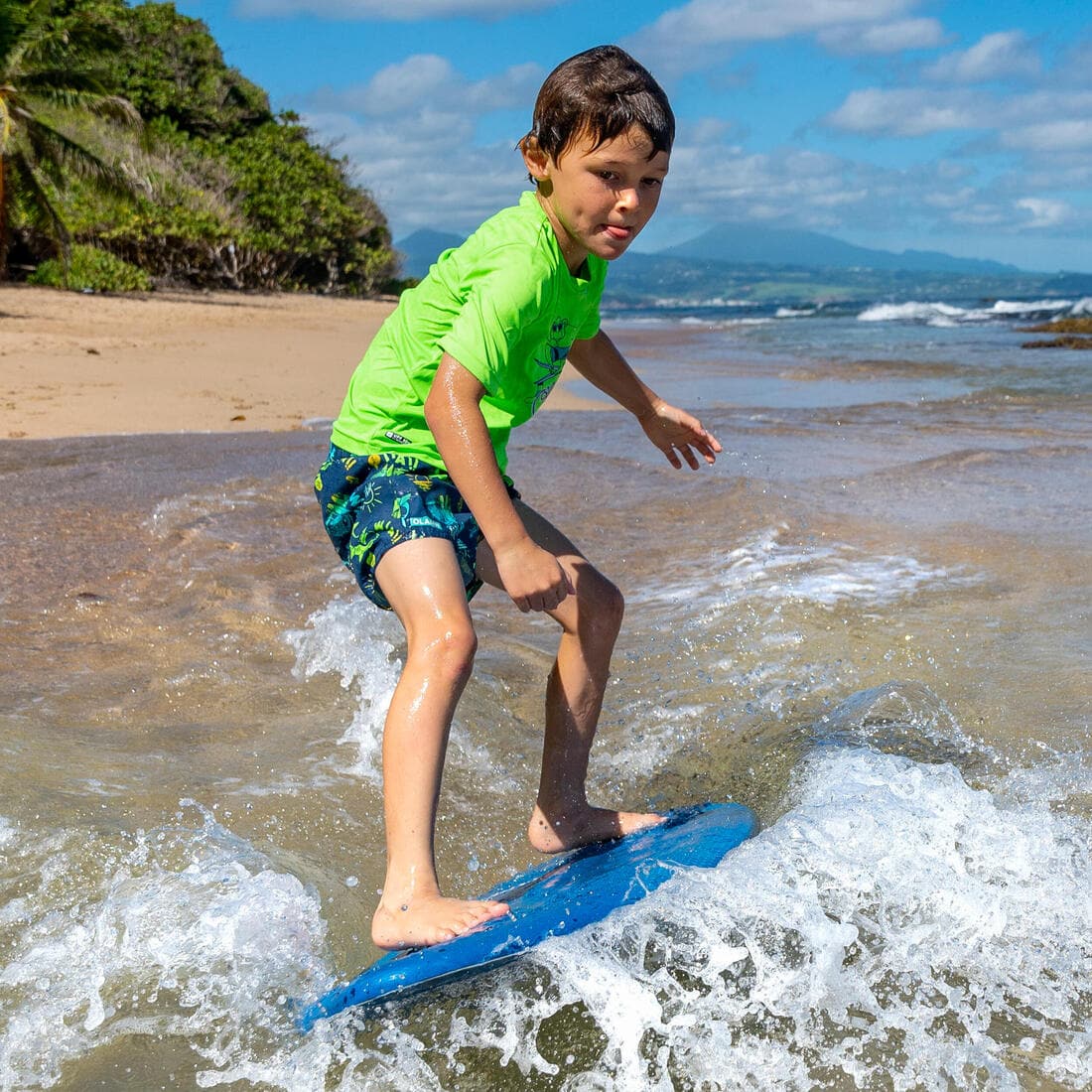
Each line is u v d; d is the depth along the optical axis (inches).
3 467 244.7
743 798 103.7
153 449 272.1
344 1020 69.0
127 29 1563.7
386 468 89.8
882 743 109.5
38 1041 67.2
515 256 85.6
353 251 1640.0
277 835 93.8
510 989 71.2
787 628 146.5
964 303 2277.3
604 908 75.6
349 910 83.2
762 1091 63.3
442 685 79.8
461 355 83.0
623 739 118.3
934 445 290.7
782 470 253.0
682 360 680.4
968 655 134.5
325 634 139.5
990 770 102.7
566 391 498.9
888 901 78.2
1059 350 666.8
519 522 82.9
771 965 72.3
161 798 98.5
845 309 2151.8
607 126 82.5
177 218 1228.5
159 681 128.8
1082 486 230.4
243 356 547.8
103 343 559.2
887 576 169.6
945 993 70.7
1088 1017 68.8
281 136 1673.2
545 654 142.1
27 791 96.5
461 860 94.3
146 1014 69.8
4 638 141.9
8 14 866.1
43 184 1022.4
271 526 196.4
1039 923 76.8
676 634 147.1
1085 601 153.8
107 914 78.9
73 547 181.8
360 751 111.7
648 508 215.3
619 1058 65.7
